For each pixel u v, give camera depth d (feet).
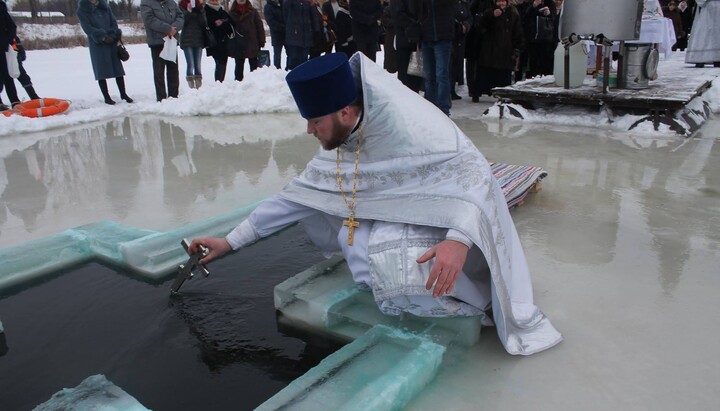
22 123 21.35
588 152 15.62
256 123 22.50
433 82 21.97
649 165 14.07
